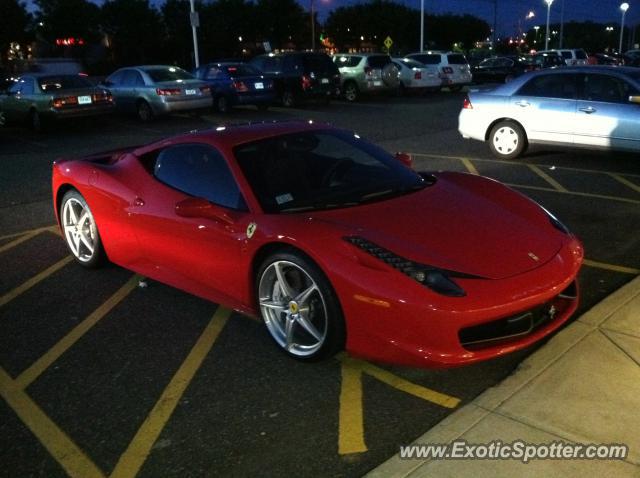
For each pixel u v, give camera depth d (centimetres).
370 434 286
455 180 430
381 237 325
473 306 289
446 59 2427
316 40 7262
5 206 770
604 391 301
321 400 316
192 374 349
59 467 275
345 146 432
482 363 343
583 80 862
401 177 409
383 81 2112
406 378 333
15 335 408
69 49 5478
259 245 349
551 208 651
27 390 340
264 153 401
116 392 334
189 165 421
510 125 932
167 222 415
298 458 272
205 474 265
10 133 1509
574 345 346
